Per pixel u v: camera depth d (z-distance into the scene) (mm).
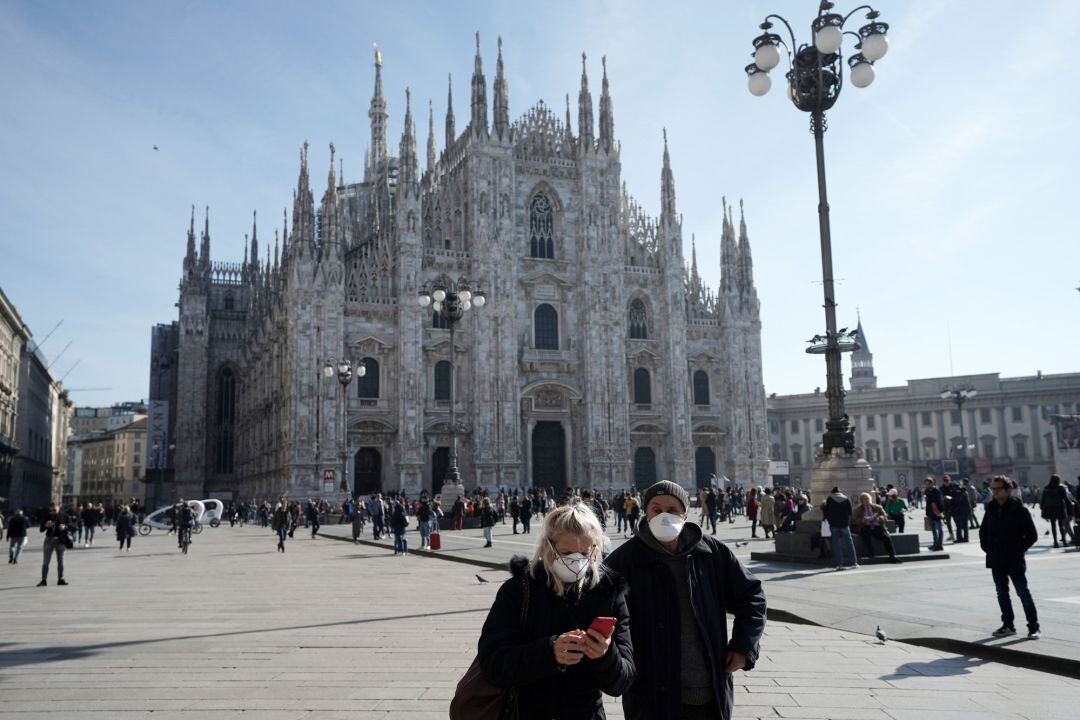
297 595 20984
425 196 84125
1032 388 124938
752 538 37562
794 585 19531
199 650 13453
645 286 88438
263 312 100688
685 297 90688
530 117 86000
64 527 25203
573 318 84312
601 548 5770
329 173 76312
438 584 23203
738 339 90688
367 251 81938
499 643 5391
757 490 41281
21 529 34781
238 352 116875
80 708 9891
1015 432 125750
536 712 5488
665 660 6188
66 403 166500
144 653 13227
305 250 73938
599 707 5594
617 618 5617
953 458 126812
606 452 81875
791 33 25438
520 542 38844
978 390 128250
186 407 108188
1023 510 13078
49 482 144375
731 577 6586
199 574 27781
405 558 33562
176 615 17625
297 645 13812
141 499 185250
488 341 78875
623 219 89812
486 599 19656
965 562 24047
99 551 42219
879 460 135750
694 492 85188
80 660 12703
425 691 10641
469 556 31141
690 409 87438
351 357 75000
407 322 75688
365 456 75438
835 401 25391
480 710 5449
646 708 6148
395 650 13352
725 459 89250
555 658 5074
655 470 86438
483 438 77375
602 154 86000
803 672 11453
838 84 25156
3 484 97000
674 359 86750
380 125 135500
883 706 9734
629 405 85812
